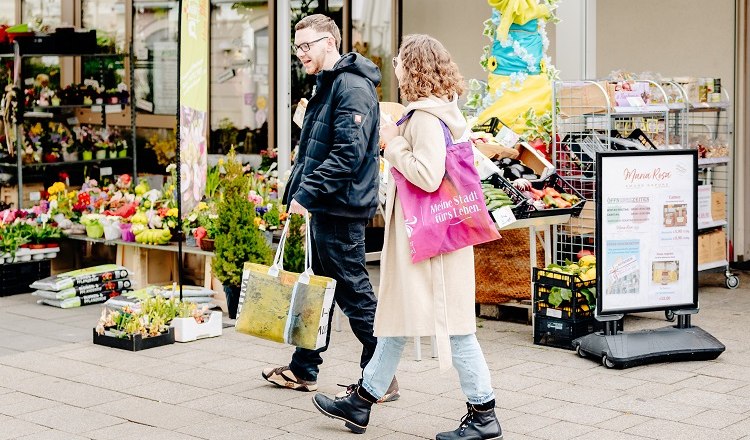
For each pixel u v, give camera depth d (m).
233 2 11.41
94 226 8.81
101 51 11.43
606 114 7.44
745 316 7.67
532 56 7.74
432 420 5.26
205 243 8.01
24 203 10.55
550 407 5.45
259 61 11.29
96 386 5.95
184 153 6.97
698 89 8.52
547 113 7.65
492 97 7.86
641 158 6.36
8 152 10.32
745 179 9.65
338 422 5.25
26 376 6.17
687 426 5.11
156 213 8.66
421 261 4.73
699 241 8.52
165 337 6.89
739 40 9.23
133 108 10.59
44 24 12.23
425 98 4.73
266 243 7.59
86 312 8.02
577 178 7.42
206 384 5.97
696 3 9.31
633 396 5.64
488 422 4.79
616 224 6.33
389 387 5.54
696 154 6.47
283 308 5.39
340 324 7.27
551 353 6.63
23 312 8.01
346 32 10.91
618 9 9.66
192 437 5.04
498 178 6.66
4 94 10.88
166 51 11.62
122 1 11.95
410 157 4.70
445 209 4.70
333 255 5.42
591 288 6.75
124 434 5.09
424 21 10.53
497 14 7.86
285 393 5.78
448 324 4.72
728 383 5.88
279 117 8.22
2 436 5.07
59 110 11.21
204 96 7.18
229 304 7.57
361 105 5.27
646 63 9.58
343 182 5.27
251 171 9.55
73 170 10.99
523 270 7.49
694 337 6.41
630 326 7.41
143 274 8.60
